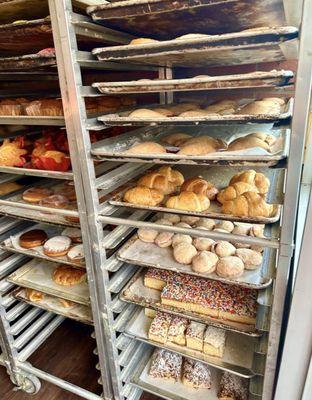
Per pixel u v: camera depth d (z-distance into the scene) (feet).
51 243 4.11
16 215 3.89
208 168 4.47
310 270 2.38
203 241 3.39
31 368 4.61
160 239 3.50
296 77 1.94
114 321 3.91
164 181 3.35
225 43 2.13
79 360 5.19
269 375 3.05
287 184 2.21
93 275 3.46
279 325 2.73
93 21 2.61
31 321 5.21
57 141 3.79
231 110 3.01
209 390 3.95
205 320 3.34
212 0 2.06
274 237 2.47
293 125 2.05
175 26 2.76
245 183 3.11
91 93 2.76
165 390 3.97
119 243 3.68
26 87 5.16
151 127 4.21
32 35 2.87
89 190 2.97
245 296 3.45
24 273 4.71
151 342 3.87
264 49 2.32
